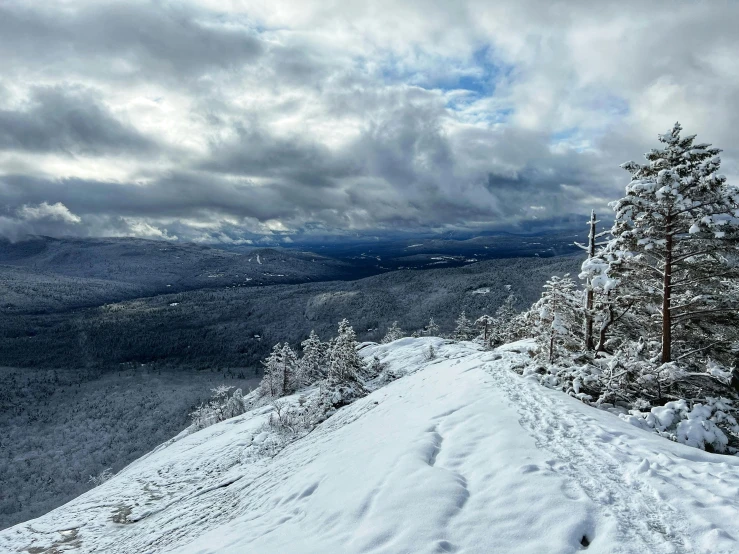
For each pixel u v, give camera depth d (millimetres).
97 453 107438
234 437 26578
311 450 14641
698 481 6227
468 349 43375
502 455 7652
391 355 45781
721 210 11930
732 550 4375
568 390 13008
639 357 13617
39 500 87125
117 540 13352
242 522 8875
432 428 10531
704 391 11891
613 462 7070
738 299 12797
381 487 7250
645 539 4707
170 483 20234
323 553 5648
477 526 5430
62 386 170875
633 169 13867
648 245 12914
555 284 16797
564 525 5090
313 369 53312
